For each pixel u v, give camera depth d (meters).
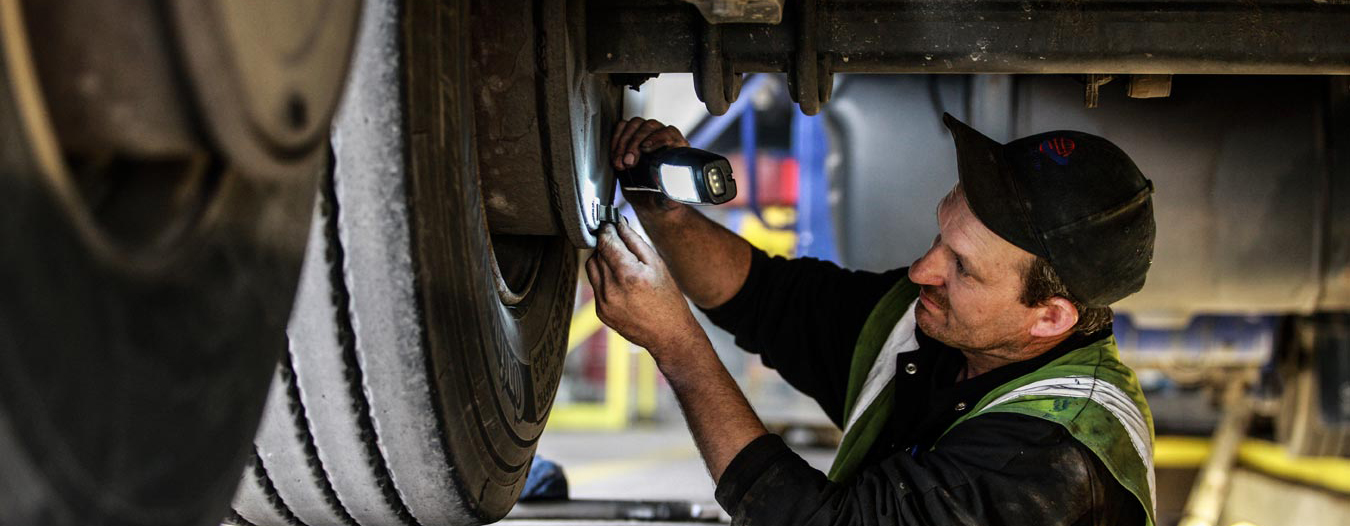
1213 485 4.70
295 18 0.73
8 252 0.55
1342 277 2.76
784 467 1.55
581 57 1.50
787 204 5.15
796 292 2.00
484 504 1.45
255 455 1.27
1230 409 4.68
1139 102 2.70
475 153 1.31
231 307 0.73
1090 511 1.49
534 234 1.70
